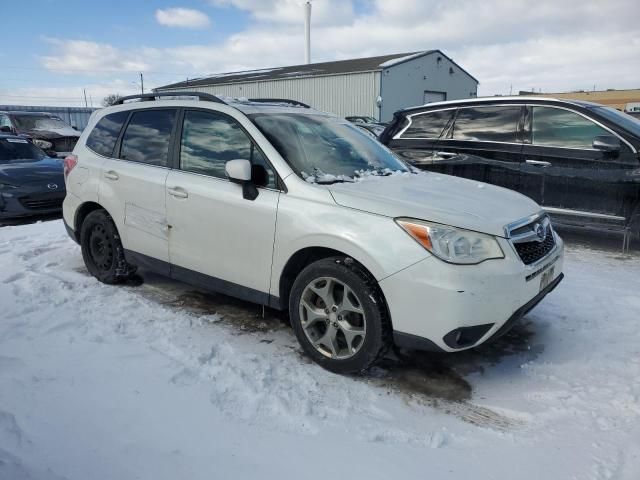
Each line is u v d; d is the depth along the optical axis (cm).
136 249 450
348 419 280
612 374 329
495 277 294
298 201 339
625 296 456
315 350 337
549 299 453
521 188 634
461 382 324
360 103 2961
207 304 443
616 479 234
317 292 331
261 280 362
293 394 300
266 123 385
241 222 364
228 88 3638
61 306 423
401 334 303
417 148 705
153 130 447
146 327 388
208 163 397
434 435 265
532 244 334
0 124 1578
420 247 295
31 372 313
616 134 577
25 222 866
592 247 639
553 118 620
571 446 259
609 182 577
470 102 682
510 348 369
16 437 251
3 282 481
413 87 3077
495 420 284
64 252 602
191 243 402
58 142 1498
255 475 232
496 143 649
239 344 368
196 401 289
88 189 484
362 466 241
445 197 339
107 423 266
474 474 238
